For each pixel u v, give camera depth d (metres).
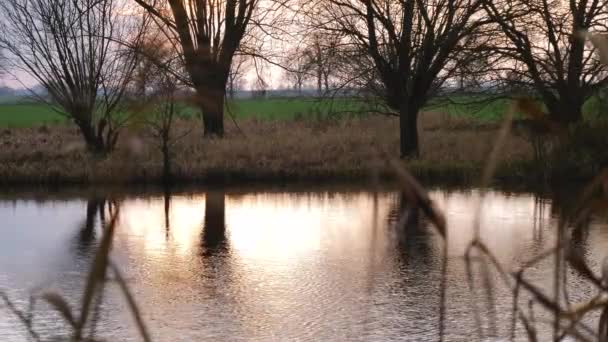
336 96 29.45
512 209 19.50
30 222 17.91
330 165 26.06
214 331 9.60
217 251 14.64
